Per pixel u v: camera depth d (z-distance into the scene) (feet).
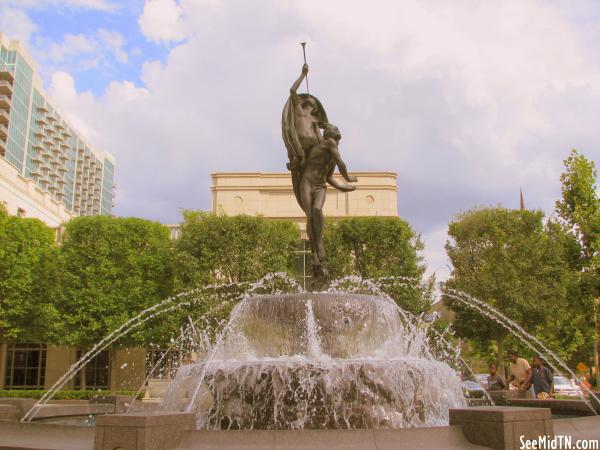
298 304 30.42
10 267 97.30
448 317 108.78
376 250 91.86
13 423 19.97
